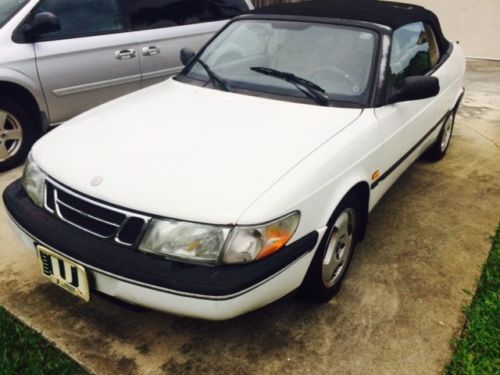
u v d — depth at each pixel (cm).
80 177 213
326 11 323
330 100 274
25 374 210
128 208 198
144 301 196
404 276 288
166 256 193
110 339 234
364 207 280
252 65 305
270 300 209
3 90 395
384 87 283
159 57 473
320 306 260
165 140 233
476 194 398
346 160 241
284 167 215
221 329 242
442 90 381
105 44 431
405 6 378
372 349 233
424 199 386
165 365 221
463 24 933
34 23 384
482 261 306
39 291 264
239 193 199
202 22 508
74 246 204
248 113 262
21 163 415
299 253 210
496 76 805
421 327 248
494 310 257
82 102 433
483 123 573
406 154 327
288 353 230
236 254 190
